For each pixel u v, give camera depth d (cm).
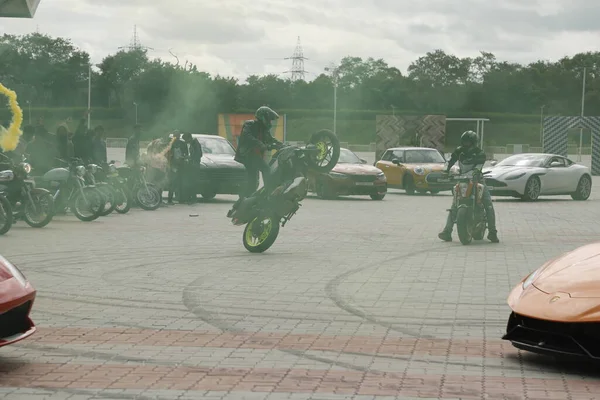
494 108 15550
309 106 14850
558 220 1934
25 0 1642
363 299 875
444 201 2602
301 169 1246
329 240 1450
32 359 607
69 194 1788
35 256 1194
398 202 2547
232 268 1093
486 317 783
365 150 9019
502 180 2639
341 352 638
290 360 612
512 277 1036
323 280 1000
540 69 16238
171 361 605
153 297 874
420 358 621
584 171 2791
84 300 853
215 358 616
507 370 586
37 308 808
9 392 523
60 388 533
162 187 2298
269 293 905
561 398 516
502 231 1658
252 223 1267
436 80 15925
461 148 1440
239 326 734
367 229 1658
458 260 1198
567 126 4797
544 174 2689
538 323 582
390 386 541
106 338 679
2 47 14688
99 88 14575
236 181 2388
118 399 510
